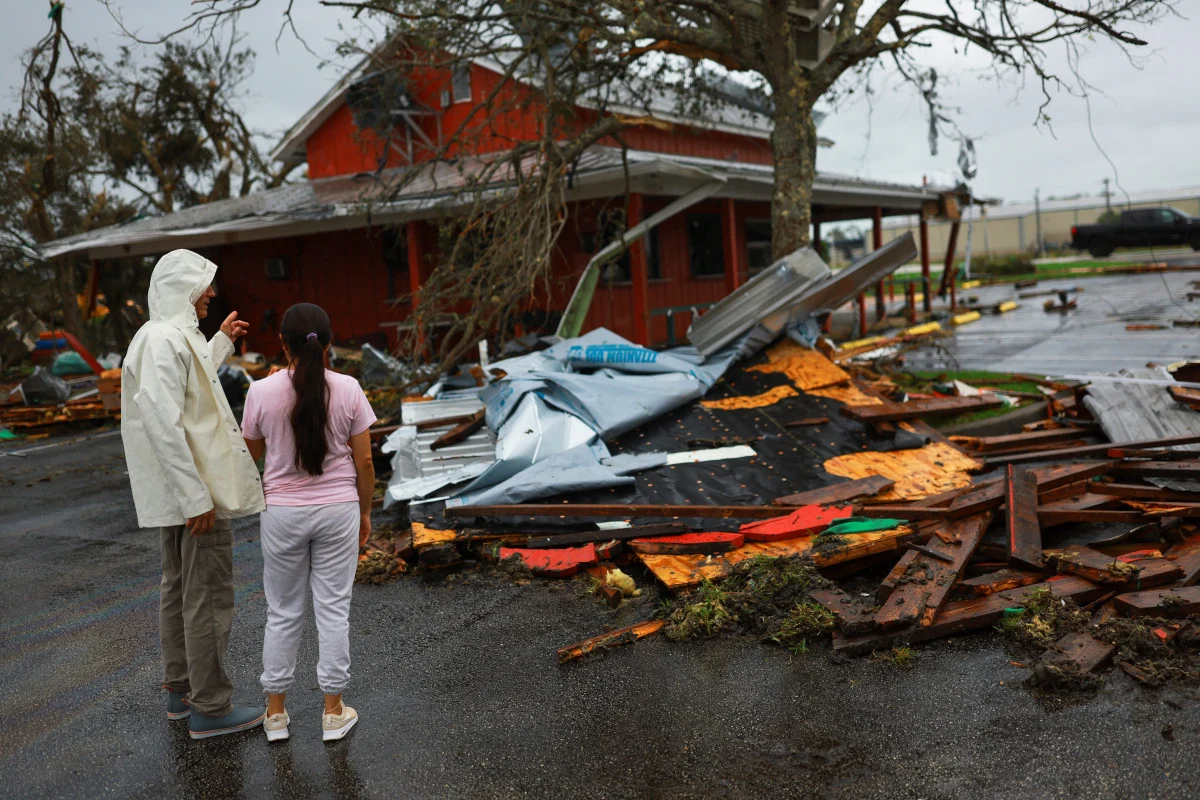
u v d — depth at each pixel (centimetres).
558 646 432
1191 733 311
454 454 736
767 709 354
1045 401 909
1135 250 4319
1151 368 845
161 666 436
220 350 357
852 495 577
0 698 405
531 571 529
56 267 2245
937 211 2203
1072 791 284
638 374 844
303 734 354
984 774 297
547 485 609
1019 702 344
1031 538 472
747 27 1047
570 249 1528
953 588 448
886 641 399
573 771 316
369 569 548
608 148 1390
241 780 321
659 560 507
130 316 2255
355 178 1688
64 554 662
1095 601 422
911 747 318
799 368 850
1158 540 490
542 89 1162
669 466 669
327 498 336
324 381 333
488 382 870
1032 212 5978
